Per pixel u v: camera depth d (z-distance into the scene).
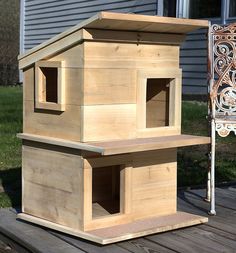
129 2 10.98
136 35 2.75
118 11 11.27
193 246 2.66
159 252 2.57
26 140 2.96
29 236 2.77
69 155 2.70
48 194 2.86
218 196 3.68
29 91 2.95
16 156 5.48
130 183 2.80
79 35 2.59
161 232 2.82
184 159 5.40
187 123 7.17
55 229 2.78
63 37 2.69
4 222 3.02
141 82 2.79
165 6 10.16
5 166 5.03
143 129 2.82
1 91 13.77
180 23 2.77
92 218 2.73
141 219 2.90
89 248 2.60
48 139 2.77
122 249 2.60
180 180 4.50
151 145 2.65
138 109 2.80
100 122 2.68
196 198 3.63
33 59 2.87
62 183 2.76
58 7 13.29
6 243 2.92
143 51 2.80
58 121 2.78
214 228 2.94
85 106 2.62
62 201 2.77
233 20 8.89
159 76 2.86
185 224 2.89
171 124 2.97
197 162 5.27
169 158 3.01
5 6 21.03
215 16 9.20
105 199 3.18
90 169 2.65
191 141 2.84
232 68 3.33
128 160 2.78
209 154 3.32
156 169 2.95
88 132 2.64
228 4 8.97
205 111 7.93
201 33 9.53
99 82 2.65
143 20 2.62
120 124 2.74
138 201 2.89
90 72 2.62
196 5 9.53
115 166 3.16
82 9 12.40
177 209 3.33
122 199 2.81
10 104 10.27
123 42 2.72
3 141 6.32
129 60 2.75
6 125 7.63
